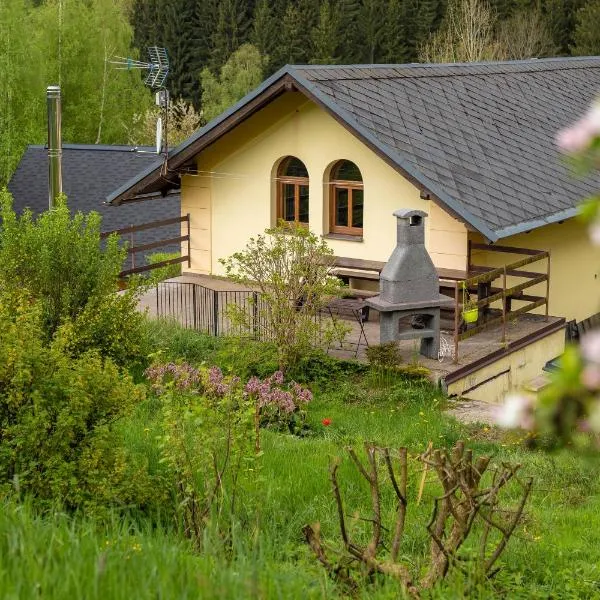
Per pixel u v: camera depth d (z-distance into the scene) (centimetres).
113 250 1712
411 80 2208
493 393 1798
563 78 2677
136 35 7212
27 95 5038
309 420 1480
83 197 3528
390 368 1670
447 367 1697
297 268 1680
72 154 3744
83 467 918
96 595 479
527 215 1919
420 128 2039
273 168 2183
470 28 5869
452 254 1983
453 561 710
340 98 1995
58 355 955
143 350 1706
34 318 1066
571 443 436
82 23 5681
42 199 3684
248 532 848
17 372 920
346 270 2075
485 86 2373
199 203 2305
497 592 742
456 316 1709
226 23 7025
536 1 6209
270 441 1270
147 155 3681
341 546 821
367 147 2003
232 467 918
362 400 1606
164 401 940
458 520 707
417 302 1698
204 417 928
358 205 2098
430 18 6581
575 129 296
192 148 2170
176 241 2328
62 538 575
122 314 1669
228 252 2278
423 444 1379
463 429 1454
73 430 932
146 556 556
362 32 6731
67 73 5678
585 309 2334
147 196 2350
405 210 1691
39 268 1641
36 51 5044
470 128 2141
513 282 2130
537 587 839
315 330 1694
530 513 1005
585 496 1127
